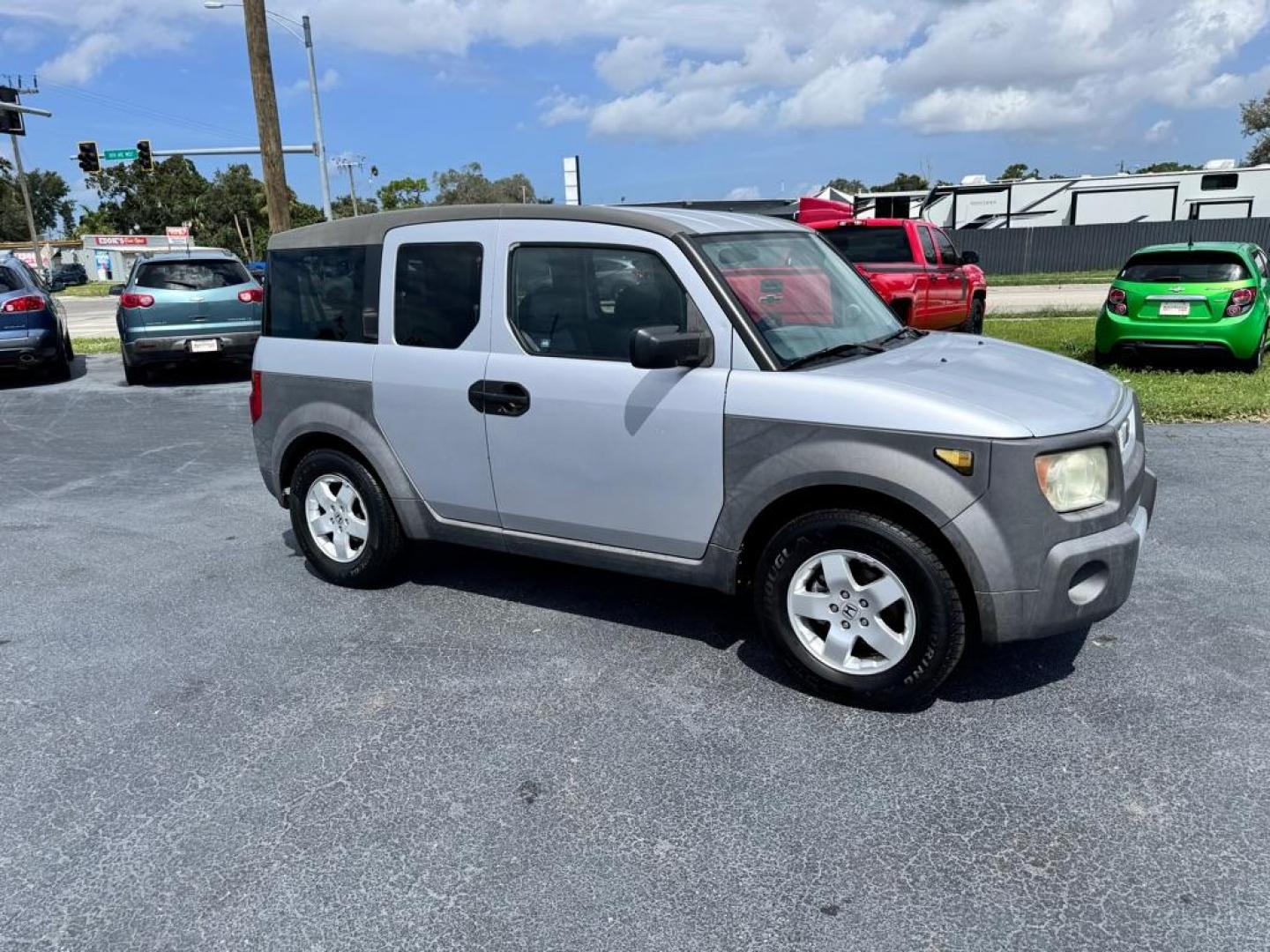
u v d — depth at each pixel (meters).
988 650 3.98
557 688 3.78
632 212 3.93
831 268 4.46
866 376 3.48
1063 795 2.98
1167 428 8.06
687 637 4.21
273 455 4.98
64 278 60.53
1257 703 3.48
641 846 2.80
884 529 3.32
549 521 4.14
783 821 2.90
